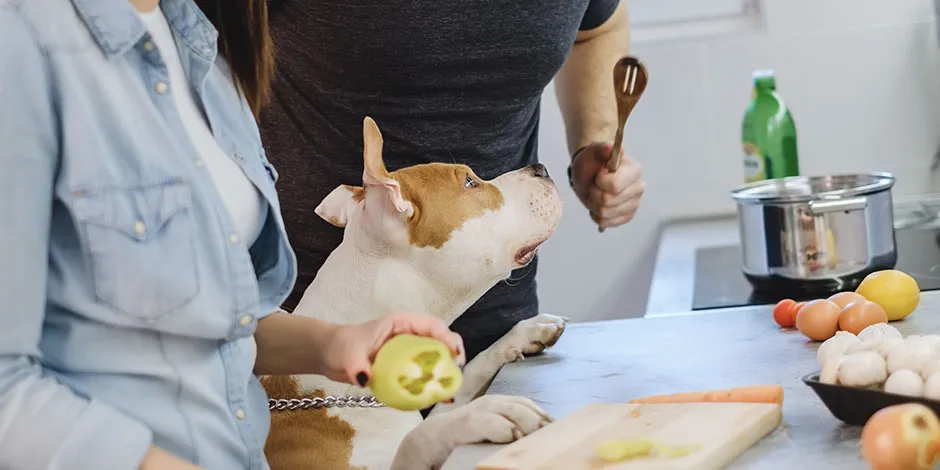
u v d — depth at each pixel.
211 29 1.15
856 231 1.79
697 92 2.84
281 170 1.82
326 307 1.46
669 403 1.13
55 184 0.95
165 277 0.99
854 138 2.80
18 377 0.90
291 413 1.40
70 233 0.97
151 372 1.02
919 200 2.62
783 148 2.59
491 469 0.98
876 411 1.00
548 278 2.96
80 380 1.00
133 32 1.01
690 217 2.90
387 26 1.68
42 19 0.95
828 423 1.06
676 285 2.18
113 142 0.98
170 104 1.05
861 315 1.40
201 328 1.03
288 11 1.76
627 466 0.94
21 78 0.92
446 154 1.80
